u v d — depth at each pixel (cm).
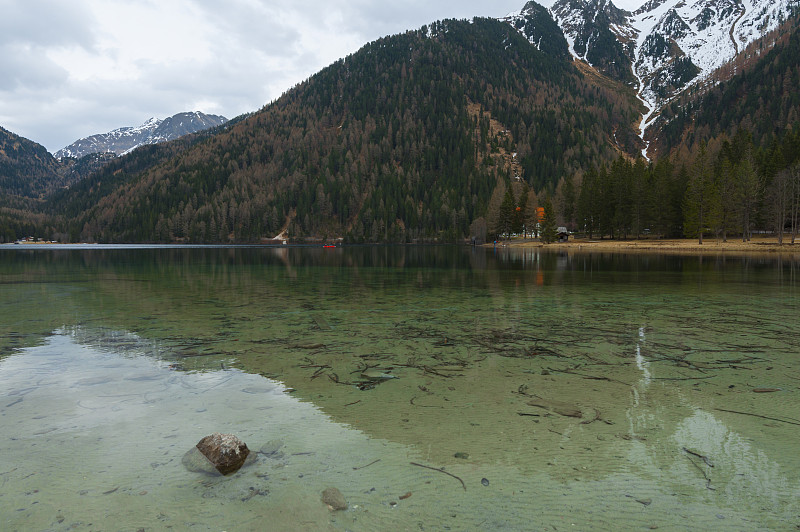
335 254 7094
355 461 454
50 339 1020
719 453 465
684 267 3491
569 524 348
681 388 671
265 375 750
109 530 340
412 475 426
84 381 716
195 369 784
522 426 536
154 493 395
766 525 345
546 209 9956
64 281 2489
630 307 1492
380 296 1823
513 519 355
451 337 1040
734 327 1141
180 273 3114
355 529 341
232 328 1148
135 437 508
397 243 17125
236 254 7050
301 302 1642
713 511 364
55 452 471
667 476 420
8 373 758
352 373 759
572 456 461
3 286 2208
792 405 598
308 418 564
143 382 712
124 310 1446
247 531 340
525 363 816
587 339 1012
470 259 5281
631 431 521
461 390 671
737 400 619
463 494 392
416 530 340
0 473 429
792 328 1125
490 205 12744
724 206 7181
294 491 397
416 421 554
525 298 1744
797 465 438
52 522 351
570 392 658
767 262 4028
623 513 363
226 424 546
